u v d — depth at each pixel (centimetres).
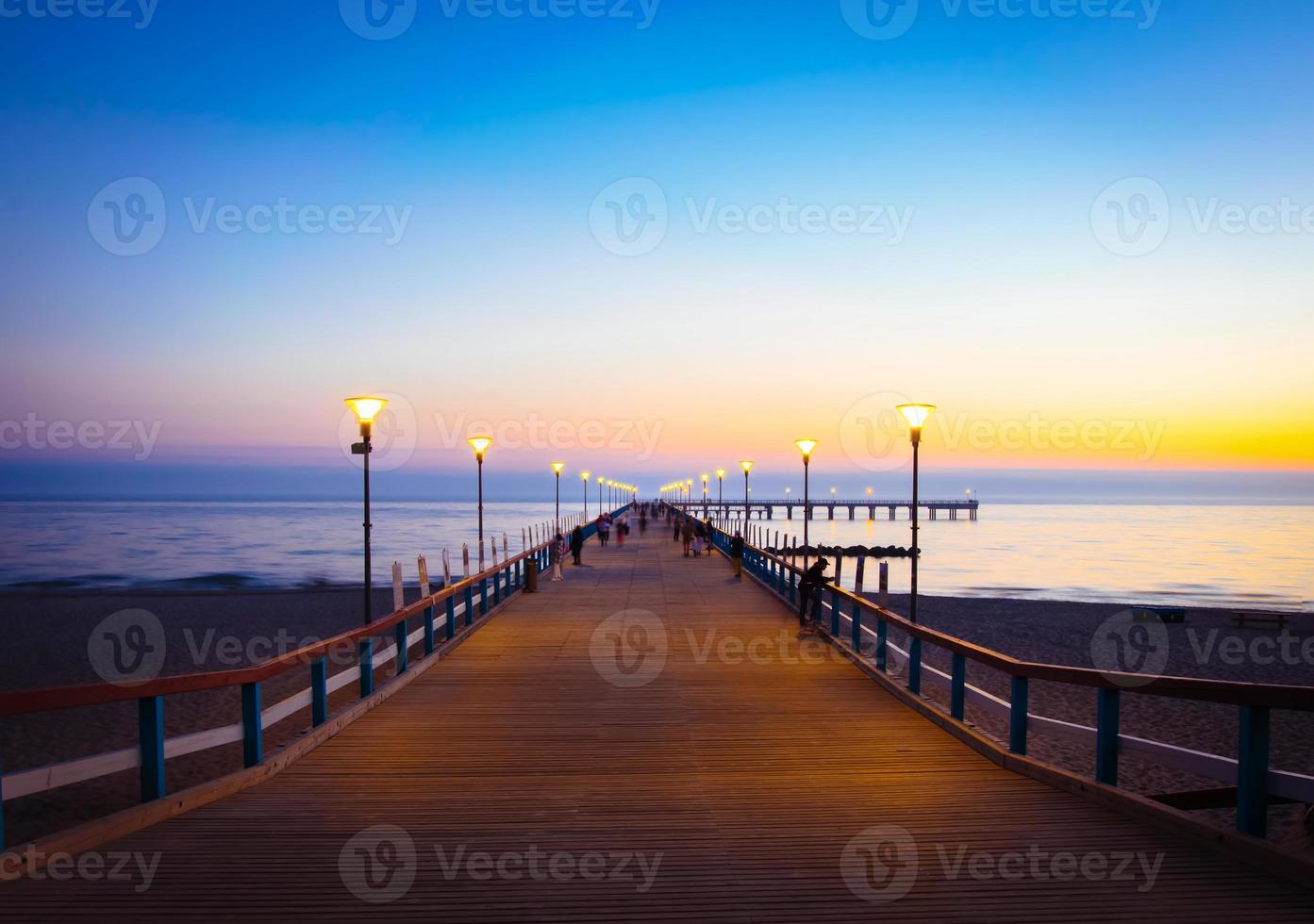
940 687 1656
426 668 1168
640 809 591
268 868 472
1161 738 1359
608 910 421
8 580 4119
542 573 2677
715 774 685
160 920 404
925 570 5197
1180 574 5025
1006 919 409
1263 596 3994
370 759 730
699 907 425
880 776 681
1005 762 709
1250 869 463
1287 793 464
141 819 533
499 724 866
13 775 464
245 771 646
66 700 473
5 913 410
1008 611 2961
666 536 4872
